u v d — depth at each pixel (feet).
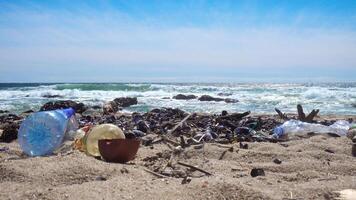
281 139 3.66
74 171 1.95
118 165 2.13
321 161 2.45
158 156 2.65
